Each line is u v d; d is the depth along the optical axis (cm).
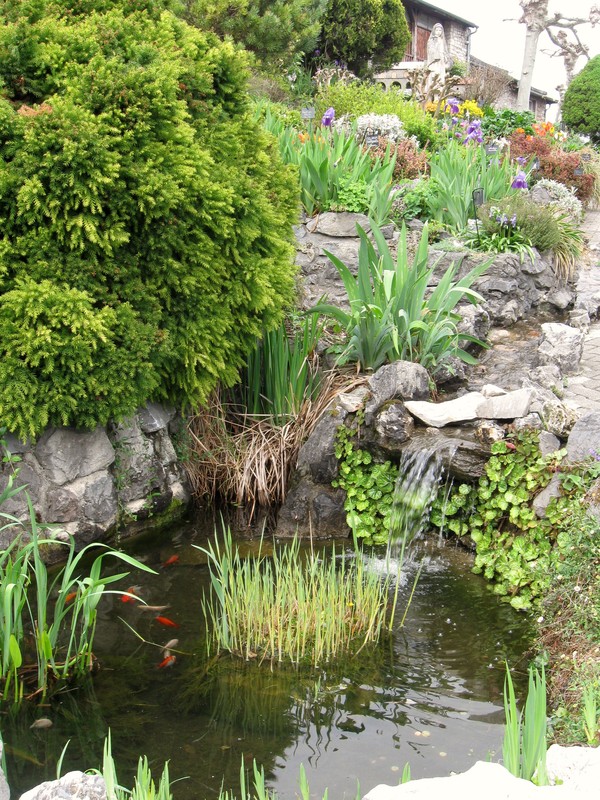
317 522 603
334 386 659
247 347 621
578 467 504
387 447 591
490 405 572
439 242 877
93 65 520
